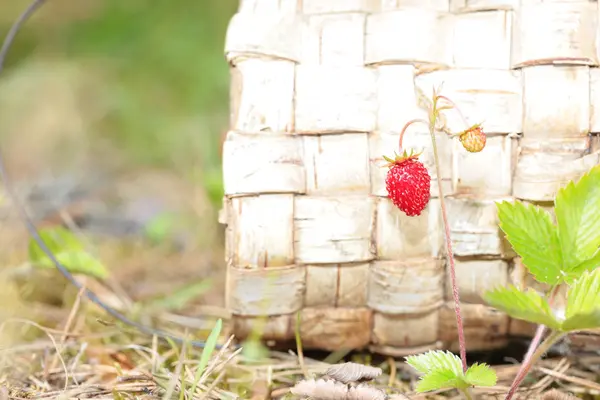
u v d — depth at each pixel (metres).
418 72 0.36
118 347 0.40
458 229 0.36
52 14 1.14
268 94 0.36
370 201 0.36
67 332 0.40
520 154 0.36
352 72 0.36
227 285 0.37
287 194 0.36
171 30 1.09
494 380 0.32
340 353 0.39
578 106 0.36
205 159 0.71
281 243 0.36
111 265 0.52
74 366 0.38
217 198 0.51
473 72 0.36
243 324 0.37
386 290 0.36
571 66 0.35
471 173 0.36
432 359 0.33
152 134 0.90
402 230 0.36
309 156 0.36
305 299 0.37
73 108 0.92
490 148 0.36
